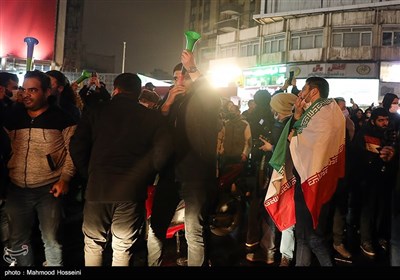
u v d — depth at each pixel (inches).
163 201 143.5
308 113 130.5
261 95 200.1
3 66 632.4
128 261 123.4
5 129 131.8
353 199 238.4
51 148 130.1
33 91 127.1
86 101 232.7
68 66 1808.6
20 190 129.0
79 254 180.2
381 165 196.7
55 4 681.6
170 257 185.0
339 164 129.0
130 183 117.6
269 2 1216.8
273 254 180.4
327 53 1061.8
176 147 138.4
